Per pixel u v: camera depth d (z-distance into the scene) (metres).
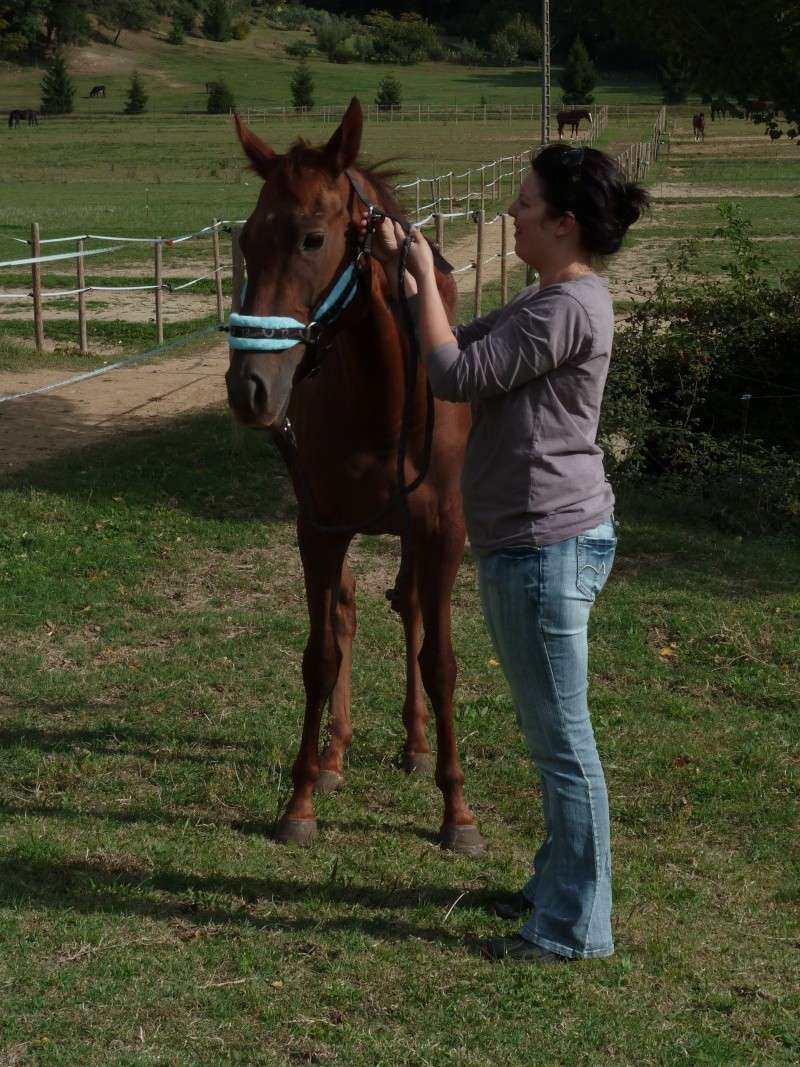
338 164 3.34
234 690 5.57
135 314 17.64
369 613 6.62
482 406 3.25
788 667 6.12
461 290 18.38
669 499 9.05
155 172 45.12
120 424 10.76
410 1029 3.14
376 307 3.58
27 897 3.69
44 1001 3.16
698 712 5.59
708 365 9.95
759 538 8.62
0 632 6.14
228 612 6.60
